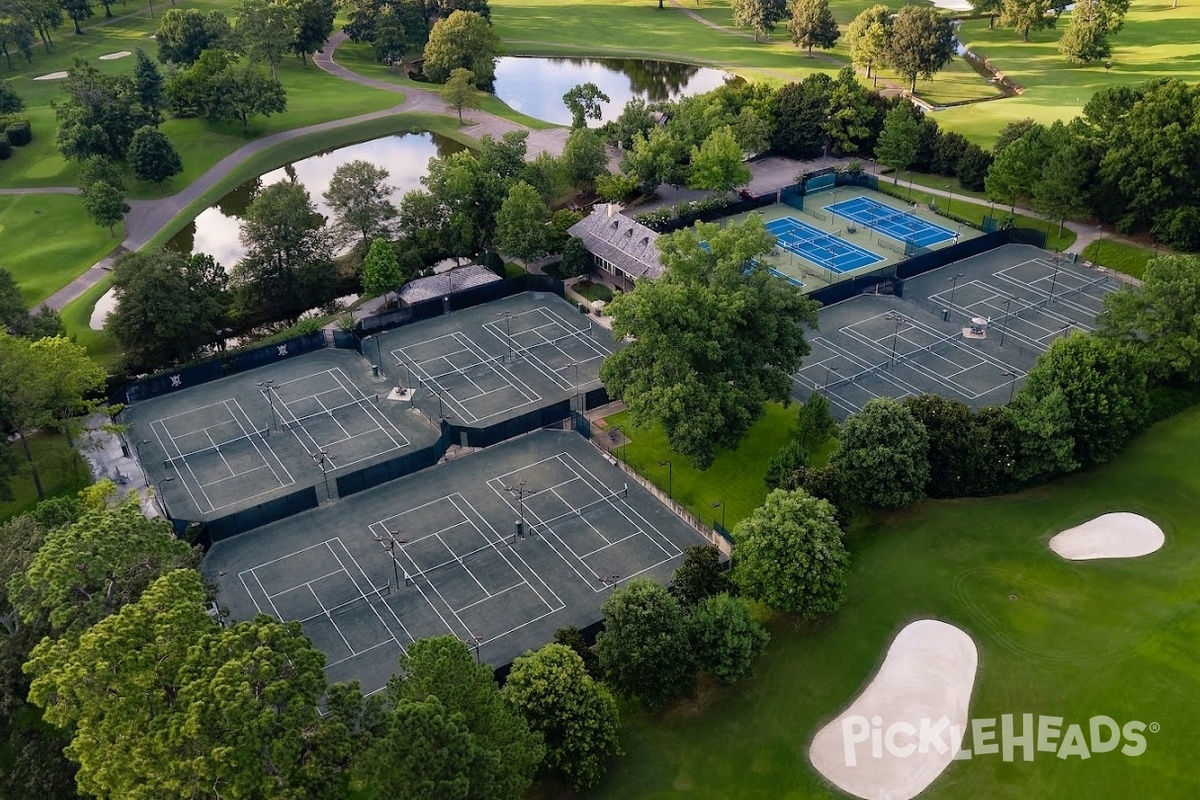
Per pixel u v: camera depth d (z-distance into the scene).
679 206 172.38
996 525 99.44
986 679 82.25
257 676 59.03
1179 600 89.38
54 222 174.50
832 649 85.69
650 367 106.44
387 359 134.38
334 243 156.62
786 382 110.06
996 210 178.00
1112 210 162.12
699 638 79.38
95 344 138.38
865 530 99.75
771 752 76.56
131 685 58.72
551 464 113.06
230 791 55.19
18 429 104.69
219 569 97.56
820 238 169.50
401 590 95.06
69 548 70.25
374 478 109.25
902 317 141.75
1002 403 120.56
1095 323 137.62
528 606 92.88
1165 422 115.25
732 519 103.12
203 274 138.00
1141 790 72.50
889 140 188.62
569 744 70.50
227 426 120.38
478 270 152.88
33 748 69.88
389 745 58.06
